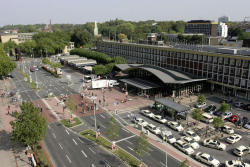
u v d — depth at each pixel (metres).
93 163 51.41
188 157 53.25
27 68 172.75
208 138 61.59
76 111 83.12
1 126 71.25
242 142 59.53
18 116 54.72
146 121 73.06
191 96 96.75
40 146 58.88
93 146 58.84
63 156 54.38
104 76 134.38
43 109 85.31
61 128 69.38
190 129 66.75
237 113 77.69
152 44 146.25
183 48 115.81
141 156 50.66
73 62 158.38
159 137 62.91
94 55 169.00
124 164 50.88
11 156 54.72
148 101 92.00
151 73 97.88
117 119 75.19
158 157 53.28
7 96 102.81
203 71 101.19
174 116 73.75
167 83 95.50
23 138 51.34
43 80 132.88
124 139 62.03
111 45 179.50
